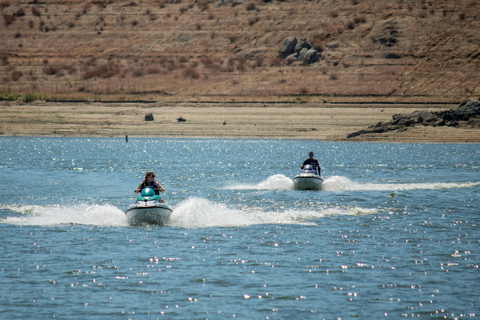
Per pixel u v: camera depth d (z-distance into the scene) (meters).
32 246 65.38
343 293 49.50
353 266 57.53
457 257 61.09
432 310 45.69
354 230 75.56
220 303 47.16
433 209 94.50
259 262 58.84
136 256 61.03
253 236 71.44
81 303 47.00
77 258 60.12
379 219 84.31
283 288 50.75
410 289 50.50
